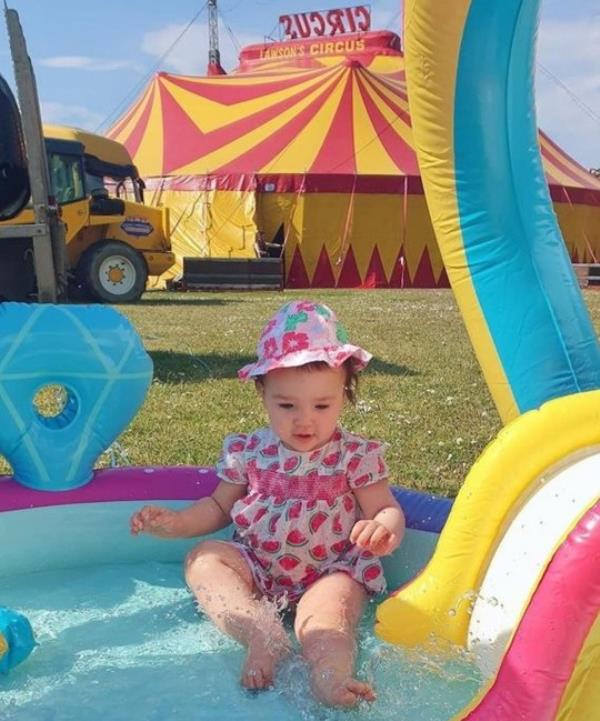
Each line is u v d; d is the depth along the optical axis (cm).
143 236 1438
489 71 262
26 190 411
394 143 2123
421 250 2048
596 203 2297
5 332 270
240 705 199
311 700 201
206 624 241
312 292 1786
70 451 281
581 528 165
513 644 165
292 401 242
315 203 2014
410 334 966
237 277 1803
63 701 199
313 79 2322
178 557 288
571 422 201
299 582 249
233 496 263
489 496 208
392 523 246
